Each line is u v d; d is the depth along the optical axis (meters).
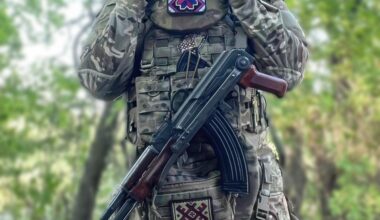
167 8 3.76
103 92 3.82
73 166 22.50
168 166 3.62
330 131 22.89
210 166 3.71
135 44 3.73
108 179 24.22
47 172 21.97
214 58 3.74
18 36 21.41
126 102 3.93
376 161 23.95
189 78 3.72
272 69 3.79
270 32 3.73
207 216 3.66
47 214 23.03
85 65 3.80
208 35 3.76
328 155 23.84
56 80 21.66
